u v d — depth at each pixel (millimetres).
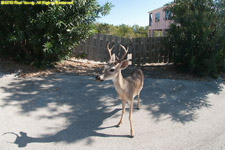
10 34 6938
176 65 9180
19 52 7957
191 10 8500
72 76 7164
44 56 7582
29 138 3320
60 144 3213
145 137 3562
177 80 7543
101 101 5176
